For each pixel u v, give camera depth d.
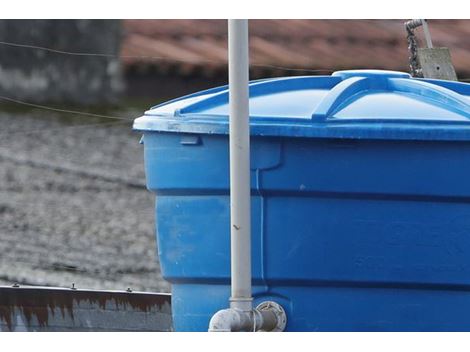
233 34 9.52
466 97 10.68
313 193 9.89
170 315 12.86
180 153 10.27
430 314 10.03
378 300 10.01
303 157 9.87
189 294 10.45
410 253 9.93
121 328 12.76
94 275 16.69
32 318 12.62
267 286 10.03
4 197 18.30
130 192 18.72
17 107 19.88
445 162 9.90
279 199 9.95
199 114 10.23
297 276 9.95
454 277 9.98
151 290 16.39
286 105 10.17
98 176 18.94
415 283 9.96
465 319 10.07
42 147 19.33
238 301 9.58
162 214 10.50
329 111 9.92
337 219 9.91
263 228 9.96
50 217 17.92
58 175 18.86
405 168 9.88
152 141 10.48
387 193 9.88
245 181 9.55
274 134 9.80
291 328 10.02
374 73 10.91
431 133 9.80
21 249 17.11
